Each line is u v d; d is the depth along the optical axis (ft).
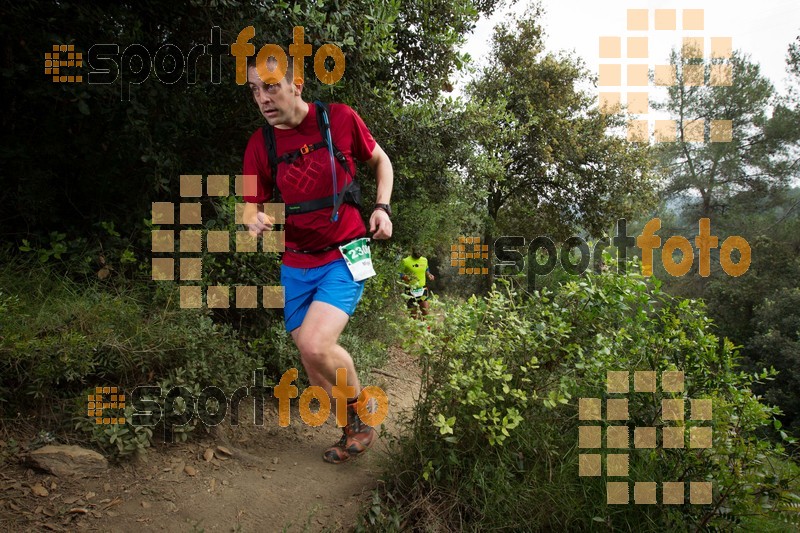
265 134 8.63
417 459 8.66
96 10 11.73
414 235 36.01
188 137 14.20
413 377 17.94
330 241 8.73
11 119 11.93
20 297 10.11
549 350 9.07
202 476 8.93
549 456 8.35
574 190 66.33
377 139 20.10
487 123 25.82
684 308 9.84
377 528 7.64
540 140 62.90
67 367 9.03
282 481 9.12
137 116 11.84
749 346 61.57
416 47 22.67
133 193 13.38
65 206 13.14
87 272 11.53
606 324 9.74
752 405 8.69
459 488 8.21
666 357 9.32
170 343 10.22
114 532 7.22
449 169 27.32
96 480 8.21
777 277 75.87
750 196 87.51
